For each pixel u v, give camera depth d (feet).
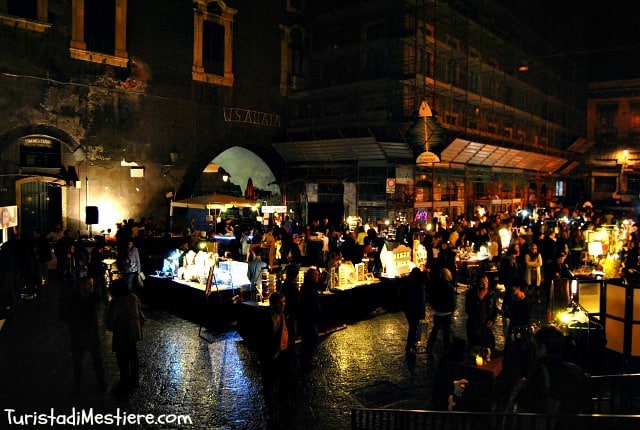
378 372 31.32
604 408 24.88
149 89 79.92
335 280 43.96
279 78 99.25
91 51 73.05
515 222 90.07
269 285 38.01
